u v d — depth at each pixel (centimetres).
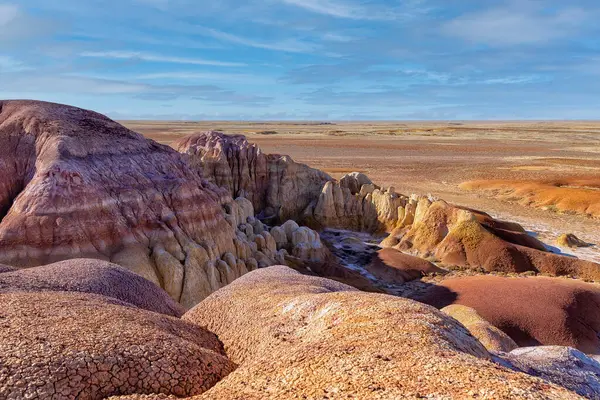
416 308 1438
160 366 1212
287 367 1172
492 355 1543
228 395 1076
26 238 2791
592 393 1569
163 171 3641
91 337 1258
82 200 2981
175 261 3055
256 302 1864
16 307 1468
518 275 4238
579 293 3388
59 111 3678
